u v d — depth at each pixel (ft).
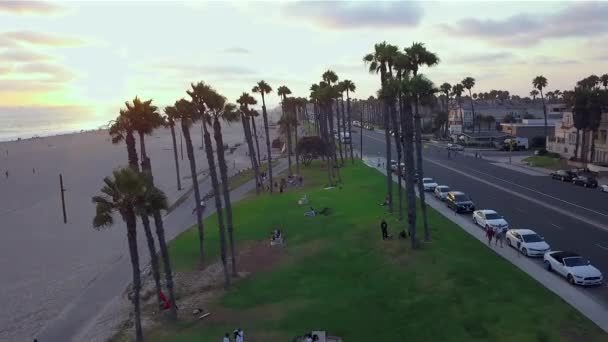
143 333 88.33
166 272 93.25
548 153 310.86
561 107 505.25
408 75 114.73
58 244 162.81
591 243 116.57
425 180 200.13
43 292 119.34
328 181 246.06
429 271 96.84
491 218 128.47
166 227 183.93
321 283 101.91
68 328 98.17
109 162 407.03
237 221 171.12
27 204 234.17
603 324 71.46
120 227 185.26
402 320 80.23
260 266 118.73
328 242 128.57
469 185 209.15
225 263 106.52
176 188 277.85
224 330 84.89
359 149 395.14
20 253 152.97
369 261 109.81
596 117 246.47
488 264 98.43
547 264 95.86
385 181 223.71
